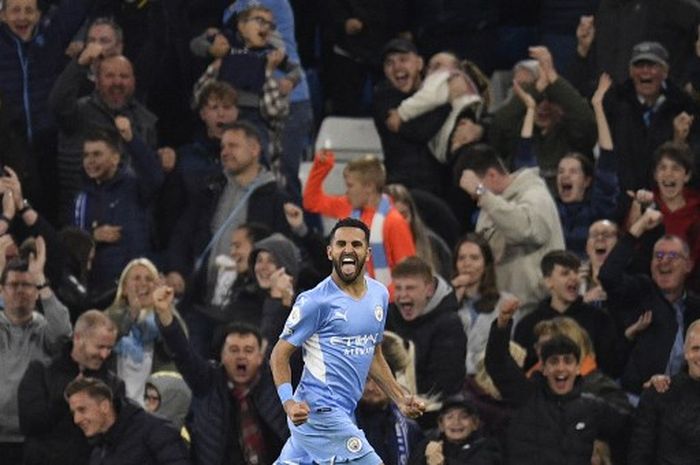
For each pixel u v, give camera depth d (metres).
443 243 48.91
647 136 50.38
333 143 54.41
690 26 52.03
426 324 44.53
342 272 36.16
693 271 47.72
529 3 57.88
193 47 52.88
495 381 43.19
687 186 48.31
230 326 43.06
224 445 42.78
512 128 50.84
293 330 36.19
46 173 51.00
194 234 49.53
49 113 50.97
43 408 43.44
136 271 45.69
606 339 45.62
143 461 42.50
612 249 45.62
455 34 56.22
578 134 50.59
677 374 42.84
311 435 36.66
